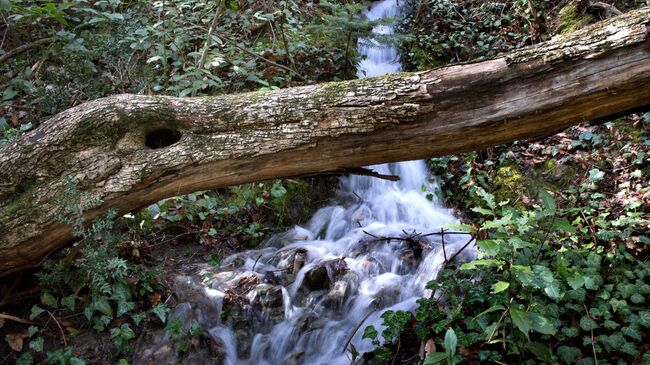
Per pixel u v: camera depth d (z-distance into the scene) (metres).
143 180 3.19
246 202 4.71
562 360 3.00
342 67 5.82
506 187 4.58
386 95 3.09
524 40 5.79
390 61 6.32
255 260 4.21
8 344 3.22
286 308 3.74
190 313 3.62
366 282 3.93
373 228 4.66
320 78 5.70
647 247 3.50
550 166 4.55
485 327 3.16
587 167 4.39
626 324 3.09
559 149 4.62
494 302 3.24
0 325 3.27
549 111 2.98
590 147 4.56
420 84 3.07
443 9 6.64
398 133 3.12
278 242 4.52
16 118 4.63
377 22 5.28
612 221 3.68
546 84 2.95
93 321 3.41
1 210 3.16
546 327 2.78
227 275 3.98
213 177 3.29
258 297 3.76
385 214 4.91
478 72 3.02
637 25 2.81
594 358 2.97
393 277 3.97
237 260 4.21
